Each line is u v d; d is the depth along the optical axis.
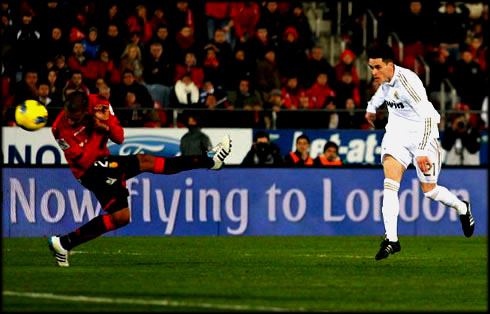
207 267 29.27
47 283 24.62
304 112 49.34
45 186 42.47
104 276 26.31
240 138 47.06
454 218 46.59
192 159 28.56
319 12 63.31
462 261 32.31
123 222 27.84
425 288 24.84
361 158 48.47
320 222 45.38
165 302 21.38
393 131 30.30
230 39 59.25
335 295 23.16
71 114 26.81
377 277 27.05
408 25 60.06
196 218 44.22
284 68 55.31
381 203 46.00
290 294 23.14
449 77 57.91
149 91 51.31
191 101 50.16
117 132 27.50
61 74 48.62
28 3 50.66
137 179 43.62
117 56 51.78
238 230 44.62
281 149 47.75
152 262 30.70
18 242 38.75
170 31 54.19
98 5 52.50
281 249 36.91
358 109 51.50
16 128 44.12
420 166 29.47
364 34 61.50
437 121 29.94
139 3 53.91
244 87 51.56
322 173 45.47
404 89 29.59
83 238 28.16
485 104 57.41
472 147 50.22
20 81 47.75
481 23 62.16
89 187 27.75
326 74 54.47
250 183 44.78
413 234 46.09
